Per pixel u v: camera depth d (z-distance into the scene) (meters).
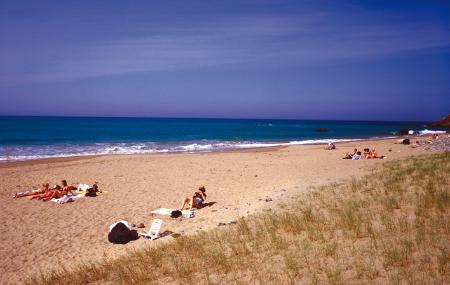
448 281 4.63
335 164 21.73
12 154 30.08
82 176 19.23
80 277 6.58
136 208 12.55
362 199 9.94
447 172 12.80
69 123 114.31
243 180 17.50
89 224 10.69
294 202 11.37
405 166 16.09
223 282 5.56
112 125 107.25
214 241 7.88
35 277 6.95
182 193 14.97
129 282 6.05
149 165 23.17
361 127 116.38
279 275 5.53
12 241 9.28
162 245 8.04
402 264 5.30
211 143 45.03
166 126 107.19
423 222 7.15
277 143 45.06
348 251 6.12
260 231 8.02
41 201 13.62
